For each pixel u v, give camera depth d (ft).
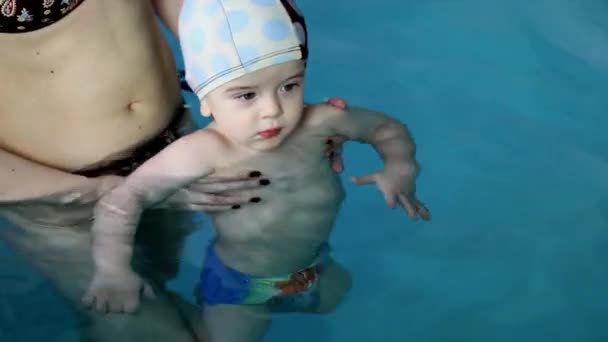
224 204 6.23
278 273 6.04
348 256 6.47
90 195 6.20
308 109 6.61
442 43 8.89
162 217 6.42
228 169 6.30
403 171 6.59
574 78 8.32
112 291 5.84
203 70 5.92
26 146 6.20
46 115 6.03
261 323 5.86
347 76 8.46
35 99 5.95
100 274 5.93
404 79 8.41
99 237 6.08
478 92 8.22
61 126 6.09
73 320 5.75
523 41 8.82
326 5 9.55
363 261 6.44
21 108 5.99
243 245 6.15
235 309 5.89
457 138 7.66
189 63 6.09
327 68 8.56
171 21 7.14
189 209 6.33
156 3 7.13
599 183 7.14
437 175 7.27
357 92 8.23
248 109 5.90
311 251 6.21
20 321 5.78
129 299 5.82
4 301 5.90
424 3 9.50
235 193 6.28
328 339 5.85
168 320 5.74
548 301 6.15
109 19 5.97
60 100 5.96
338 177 6.64
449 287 6.28
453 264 6.45
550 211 6.88
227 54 5.75
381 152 6.77
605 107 7.97
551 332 5.94
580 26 8.86
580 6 9.01
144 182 6.20
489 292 6.23
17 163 6.16
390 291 6.21
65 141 6.17
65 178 6.17
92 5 5.82
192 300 5.92
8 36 5.57
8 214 6.27
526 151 7.50
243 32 5.74
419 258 6.49
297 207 6.32
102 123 6.18
